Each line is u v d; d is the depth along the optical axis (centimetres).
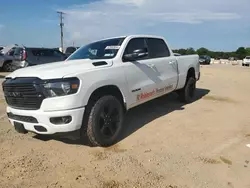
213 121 570
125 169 359
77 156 399
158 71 568
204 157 393
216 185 320
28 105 395
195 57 755
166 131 505
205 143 446
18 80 402
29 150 422
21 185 323
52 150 421
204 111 654
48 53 1490
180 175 343
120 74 457
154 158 391
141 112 642
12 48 1867
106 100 420
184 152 411
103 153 408
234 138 469
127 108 478
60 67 418
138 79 502
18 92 400
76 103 380
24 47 1434
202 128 523
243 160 384
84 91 389
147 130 511
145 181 329
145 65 524
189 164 372
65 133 385
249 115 620
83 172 352
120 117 450
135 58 504
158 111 651
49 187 318
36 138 472
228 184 322
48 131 384
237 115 620
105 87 430
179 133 495
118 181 330
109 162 379
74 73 387
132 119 583
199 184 322
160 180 332
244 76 1594
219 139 464
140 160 385
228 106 713
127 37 520
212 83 1214
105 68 435
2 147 433
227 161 381
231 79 1401
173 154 404
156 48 593
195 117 599
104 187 317
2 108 682
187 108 684
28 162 381
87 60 481
